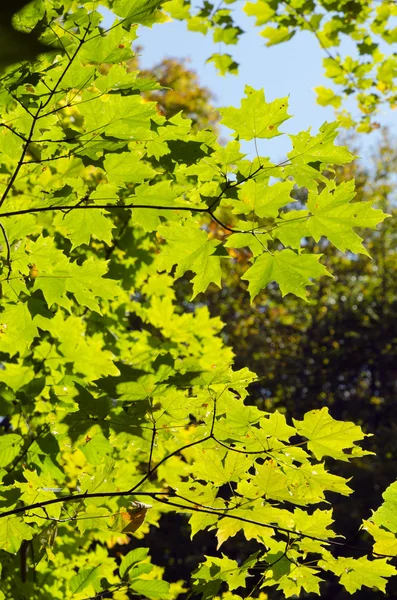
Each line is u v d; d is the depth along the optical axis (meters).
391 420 16.20
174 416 2.16
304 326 17.78
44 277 2.22
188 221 2.16
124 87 2.03
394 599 8.82
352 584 2.21
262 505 2.16
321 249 17.88
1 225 2.11
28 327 2.28
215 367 2.15
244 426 2.16
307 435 2.14
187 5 3.74
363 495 12.59
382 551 2.16
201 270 2.14
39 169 2.18
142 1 1.94
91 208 2.13
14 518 2.22
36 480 2.19
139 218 2.14
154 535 12.90
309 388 17.02
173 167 2.14
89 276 2.22
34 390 2.46
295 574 2.23
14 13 1.08
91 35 1.95
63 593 2.88
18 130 2.08
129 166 2.10
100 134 2.05
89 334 3.18
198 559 13.05
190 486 2.16
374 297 17.67
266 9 3.83
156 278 3.35
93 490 2.25
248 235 2.09
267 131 2.06
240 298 16.03
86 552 3.10
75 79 2.00
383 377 17.14
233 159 2.08
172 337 3.29
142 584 2.37
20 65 1.89
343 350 17.11
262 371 15.46
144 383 2.13
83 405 2.15
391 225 17.78
